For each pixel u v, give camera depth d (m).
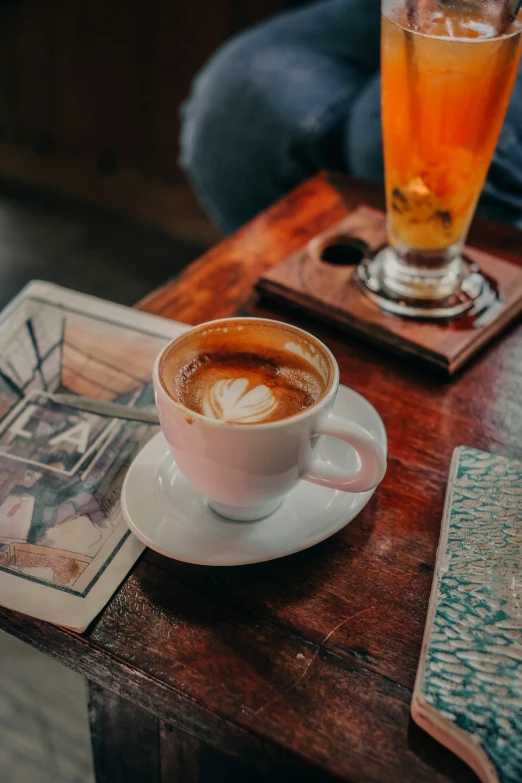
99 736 0.58
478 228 0.88
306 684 0.45
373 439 0.47
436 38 0.59
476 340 0.71
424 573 0.52
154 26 2.42
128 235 2.35
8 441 0.60
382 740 0.43
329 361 0.51
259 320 0.54
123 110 2.62
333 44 1.55
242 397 0.50
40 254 2.21
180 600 0.49
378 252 0.80
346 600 0.50
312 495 0.55
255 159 1.50
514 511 0.53
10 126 2.83
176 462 0.51
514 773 0.39
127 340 0.72
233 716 0.44
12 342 0.71
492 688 0.43
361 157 1.31
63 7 2.46
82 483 0.57
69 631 0.47
